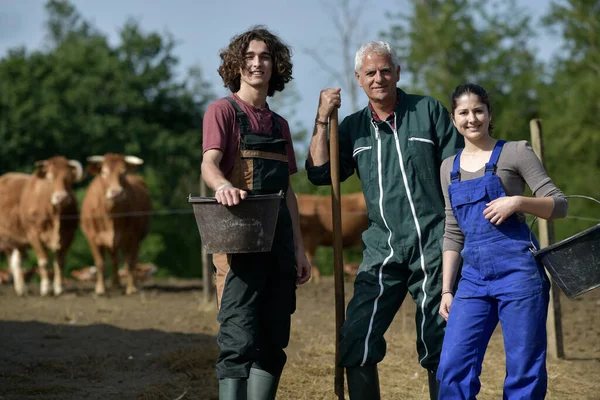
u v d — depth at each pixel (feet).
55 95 120.26
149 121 133.90
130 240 42.06
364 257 15.15
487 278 13.20
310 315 31.73
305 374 20.43
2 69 121.90
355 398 14.53
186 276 99.71
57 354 23.45
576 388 19.84
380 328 14.58
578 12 84.38
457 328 13.23
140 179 46.03
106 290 43.70
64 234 41.70
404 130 14.83
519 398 12.88
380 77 14.71
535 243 13.32
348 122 15.70
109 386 19.67
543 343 12.95
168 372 21.31
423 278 14.65
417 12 97.66
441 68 95.09
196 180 136.87
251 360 13.97
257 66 14.56
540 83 83.76
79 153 120.98
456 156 13.84
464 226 13.46
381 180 14.84
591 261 12.85
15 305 35.76
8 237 42.47
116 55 136.87
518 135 88.38
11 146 114.01
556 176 72.54
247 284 14.16
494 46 97.19
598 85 72.59
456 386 13.05
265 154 14.47
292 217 15.42
